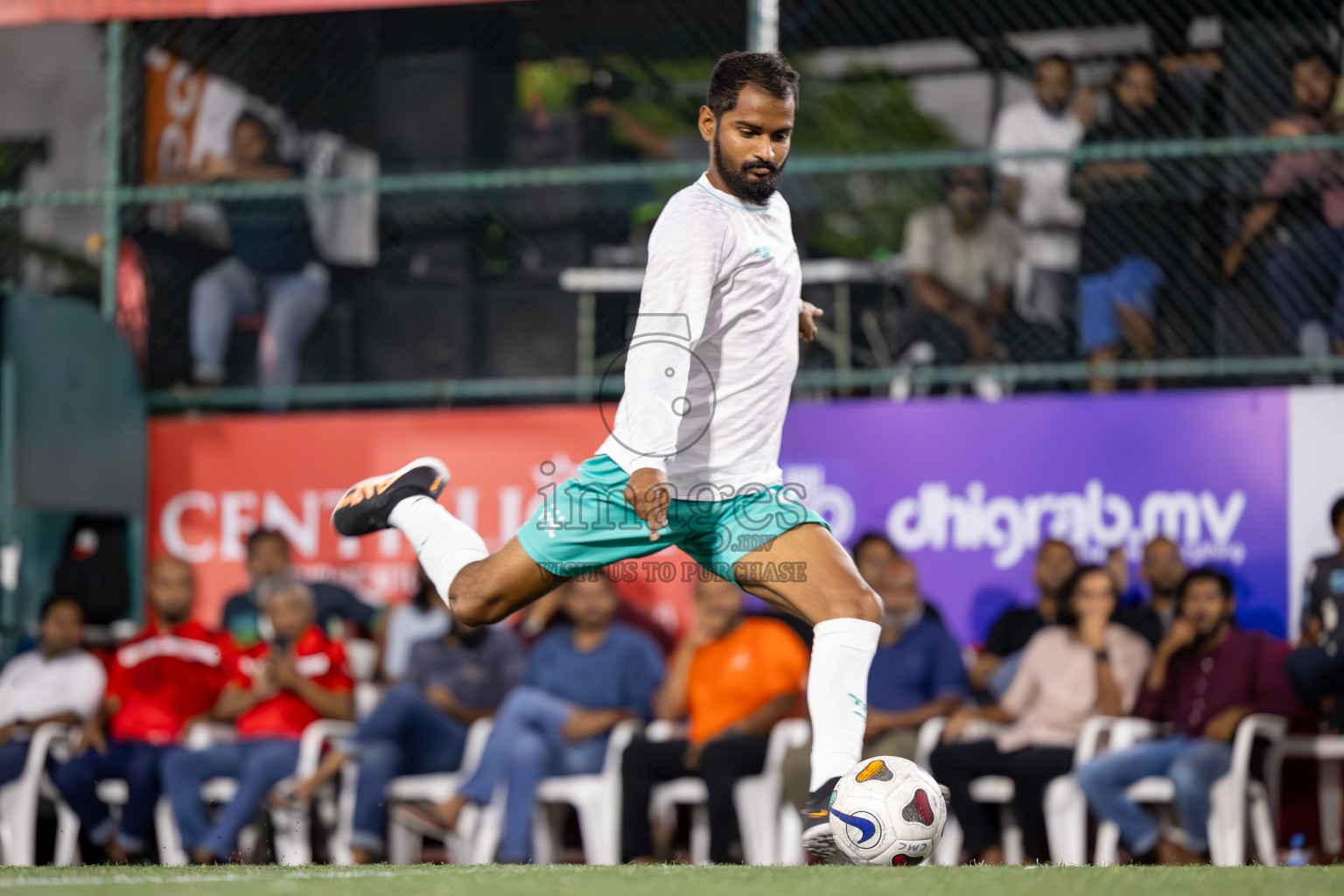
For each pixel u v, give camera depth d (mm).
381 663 28453
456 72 31703
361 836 25781
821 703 13445
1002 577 27562
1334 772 26312
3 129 35219
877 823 13219
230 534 29641
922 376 27859
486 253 31328
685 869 13062
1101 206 29672
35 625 28609
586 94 33469
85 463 29062
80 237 35219
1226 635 25312
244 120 31547
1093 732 25266
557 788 25875
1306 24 29234
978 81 34469
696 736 25641
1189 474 27188
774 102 13469
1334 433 26812
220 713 28000
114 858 27562
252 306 31234
